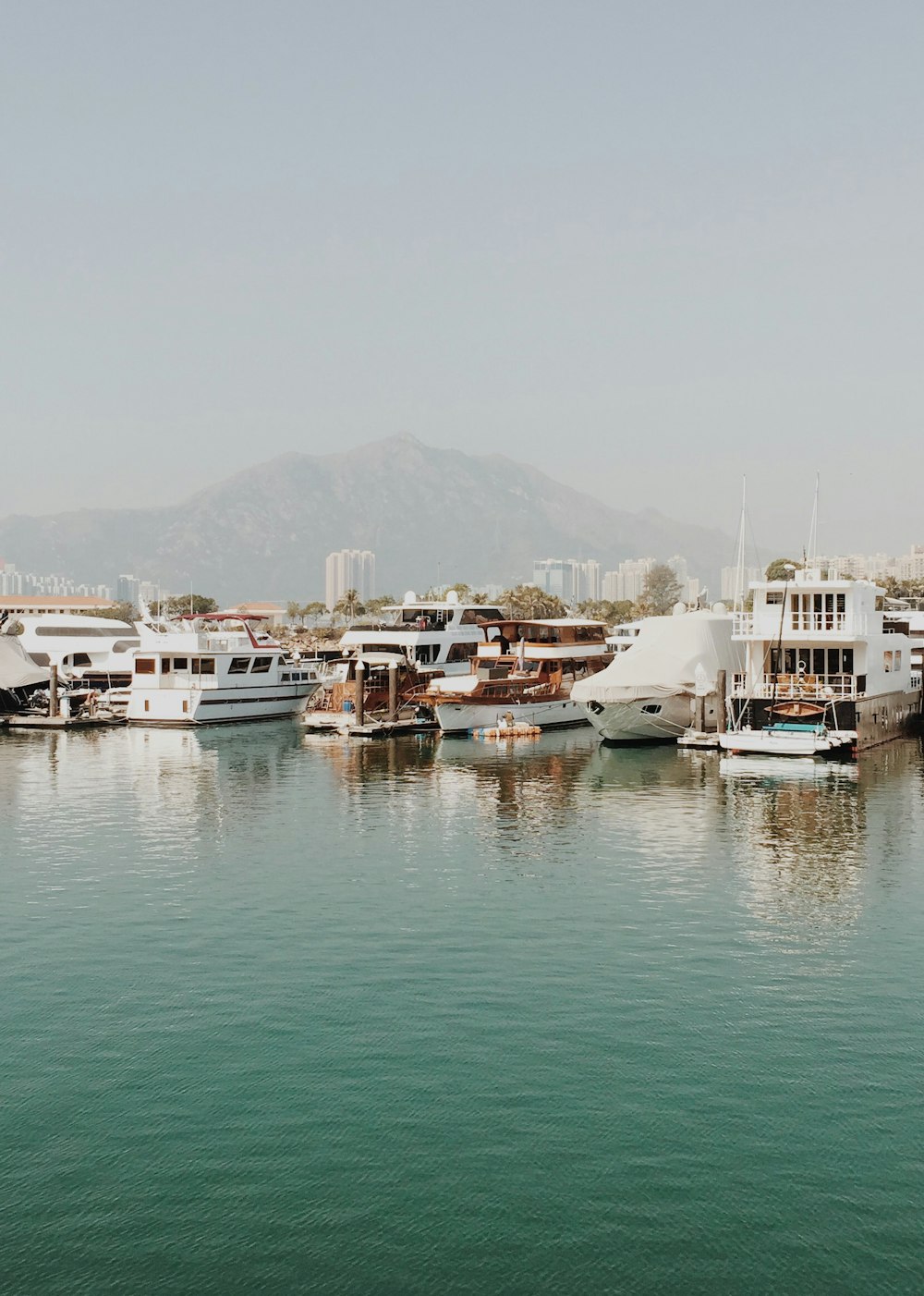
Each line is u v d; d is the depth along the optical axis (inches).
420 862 1526.8
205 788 2190.0
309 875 1453.0
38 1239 641.6
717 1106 791.1
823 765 2432.3
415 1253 629.9
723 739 2618.1
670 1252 631.2
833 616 2647.6
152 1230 649.0
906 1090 816.9
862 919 1246.3
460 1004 984.9
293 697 3686.0
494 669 3353.8
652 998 999.0
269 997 1000.9
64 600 7052.2
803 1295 597.6
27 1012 967.6
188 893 1363.2
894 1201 676.7
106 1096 807.1
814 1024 940.0
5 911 1284.4
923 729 3137.3
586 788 2164.1
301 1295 597.9
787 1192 685.9
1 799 2064.5
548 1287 604.1
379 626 3651.6
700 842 1651.1
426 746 2876.5
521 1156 725.3
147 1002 990.4
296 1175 705.0
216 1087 821.2
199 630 4055.1
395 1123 767.7
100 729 3324.3
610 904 1309.1
